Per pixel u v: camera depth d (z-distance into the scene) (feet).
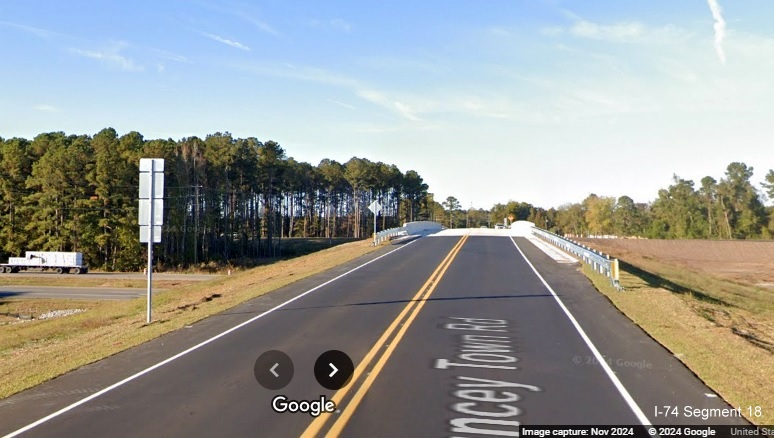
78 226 248.32
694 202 408.67
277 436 25.12
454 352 41.27
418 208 550.77
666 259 231.91
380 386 32.76
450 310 59.31
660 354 41.32
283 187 358.02
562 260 112.98
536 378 34.78
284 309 61.21
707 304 75.92
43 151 276.21
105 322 85.05
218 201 301.43
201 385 33.53
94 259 251.39
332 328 50.31
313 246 362.53
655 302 64.90
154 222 63.52
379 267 102.37
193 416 28.04
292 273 102.68
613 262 76.89
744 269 209.15
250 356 40.63
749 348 43.65
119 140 280.72
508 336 46.98
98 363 40.52
